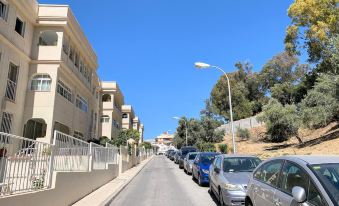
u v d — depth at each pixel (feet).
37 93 75.61
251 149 123.85
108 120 150.61
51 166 30.01
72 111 90.68
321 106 92.63
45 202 27.09
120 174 76.74
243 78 276.82
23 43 73.26
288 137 116.67
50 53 78.07
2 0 65.00
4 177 22.25
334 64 83.10
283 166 18.95
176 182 60.13
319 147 81.71
